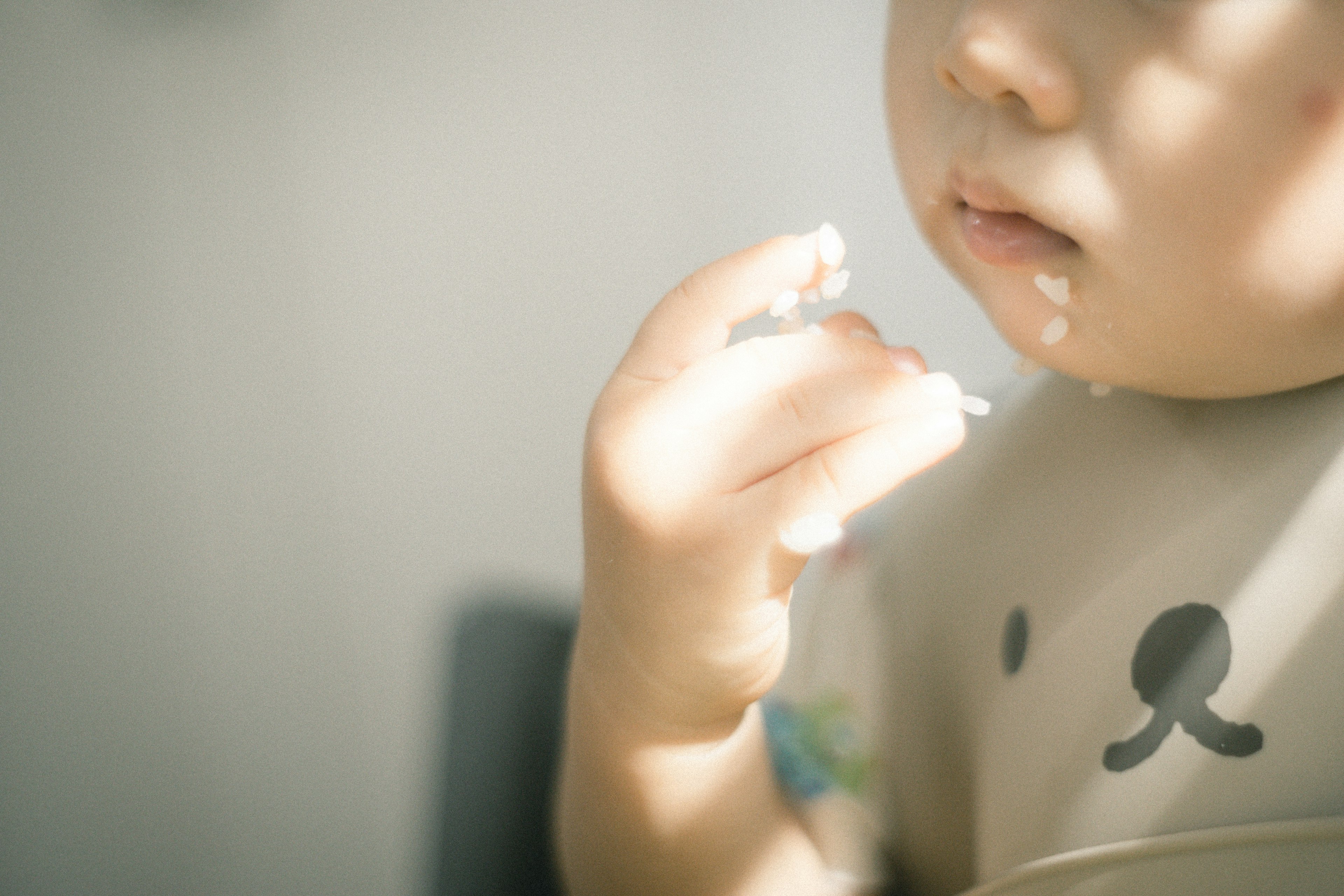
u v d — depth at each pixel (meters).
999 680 0.45
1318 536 0.39
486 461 0.70
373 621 0.63
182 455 0.66
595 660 0.44
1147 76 0.36
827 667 0.55
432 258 0.76
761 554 0.40
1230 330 0.38
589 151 0.81
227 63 0.75
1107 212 0.37
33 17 0.71
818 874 0.49
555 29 0.83
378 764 0.60
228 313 0.70
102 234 0.69
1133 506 0.43
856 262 0.81
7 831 0.57
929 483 0.53
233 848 0.59
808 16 0.87
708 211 0.81
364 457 0.69
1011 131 0.38
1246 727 0.39
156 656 0.62
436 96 0.80
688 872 0.46
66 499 0.63
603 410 0.42
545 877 0.51
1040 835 0.42
